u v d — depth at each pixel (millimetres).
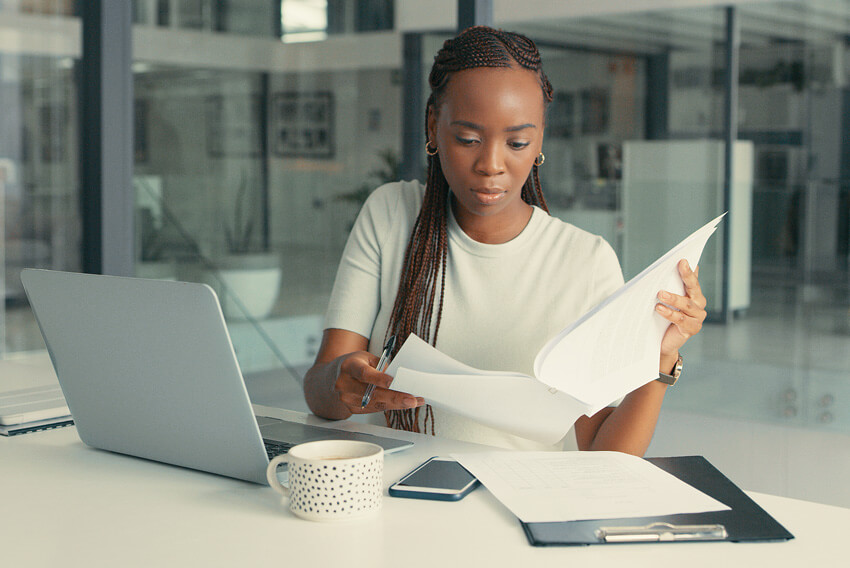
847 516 928
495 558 814
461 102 1271
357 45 3963
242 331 4266
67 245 3816
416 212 1484
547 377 1019
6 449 1221
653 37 3340
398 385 1136
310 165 4102
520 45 1292
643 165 3416
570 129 3531
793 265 3184
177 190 4199
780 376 3295
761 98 3158
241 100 4172
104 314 1076
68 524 915
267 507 964
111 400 1136
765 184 3197
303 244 4148
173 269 4246
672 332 1161
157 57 4113
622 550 834
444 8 3746
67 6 3715
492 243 1421
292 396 4117
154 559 818
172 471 1106
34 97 3830
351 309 1470
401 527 898
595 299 1383
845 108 2973
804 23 3033
